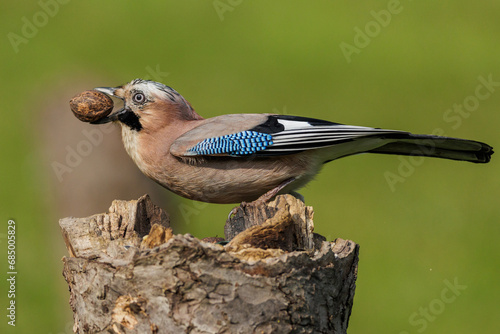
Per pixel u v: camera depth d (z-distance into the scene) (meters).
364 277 14.25
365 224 15.43
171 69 18.45
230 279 5.73
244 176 8.20
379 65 19.11
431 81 18.55
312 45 19.42
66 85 15.13
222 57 19.22
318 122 8.18
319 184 16.30
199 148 8.06
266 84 18.31
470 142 8.29
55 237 12.81
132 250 5.92
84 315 6.20
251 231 6.45
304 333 5.91
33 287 13.33
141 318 5.85
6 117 16.98
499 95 18.11
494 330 13.10
